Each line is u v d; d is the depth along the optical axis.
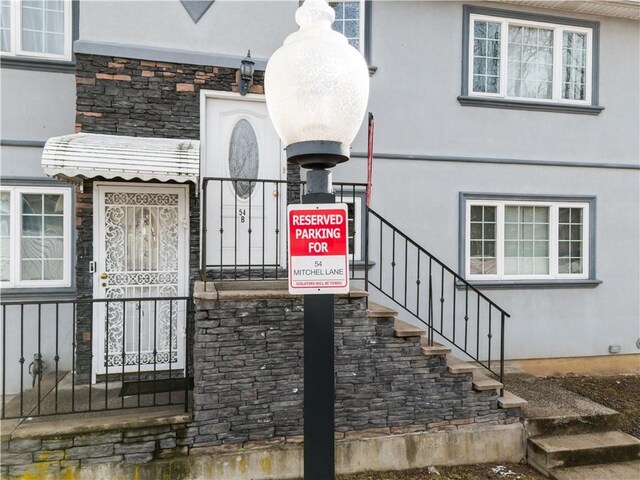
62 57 4.47
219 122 4.30
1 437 2.87
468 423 3.67
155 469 3.07
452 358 3.98
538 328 5.52
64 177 3.59
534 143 5.59
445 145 5.33
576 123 5.72
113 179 3.90
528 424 3.79
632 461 3.68
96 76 3.93
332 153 1.66
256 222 4.36
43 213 4.42
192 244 4.18
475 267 5.47
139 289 4.09
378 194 5.13
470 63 5.41
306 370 1.73
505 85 5.50
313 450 1.73
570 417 3.88
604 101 5.79
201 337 3.15
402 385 3.53
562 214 5.76
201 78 4.18
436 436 3.58
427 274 5.23
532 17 5.54
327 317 1.74
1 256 4.32
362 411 3.46
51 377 4.17
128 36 4.02
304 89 1.60
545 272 5.70
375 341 3.47
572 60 5.79
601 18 5.74
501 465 3.67
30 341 4.32
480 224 5.50
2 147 4.30
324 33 1.71
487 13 5.41
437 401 3.60
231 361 3.19
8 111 4.33
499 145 5.48
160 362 4.11
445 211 5.31
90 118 3.92
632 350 5.83
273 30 4.37
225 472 3.18
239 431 3.21
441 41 5.30
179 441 3.14
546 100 5.63
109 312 4.02
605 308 5.75
